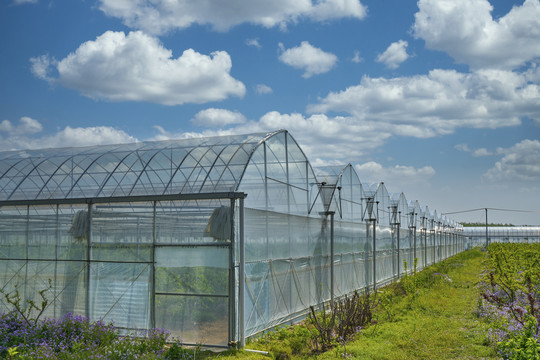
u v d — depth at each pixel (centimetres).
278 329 1728
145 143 1959
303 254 2066
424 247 5072
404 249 4097
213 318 1488
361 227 2927
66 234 1698
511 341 1221
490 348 1440
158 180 1658
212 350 1470
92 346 1257
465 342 1542
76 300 1659
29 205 1747
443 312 2100
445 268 3950
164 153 1750
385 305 2142
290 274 1922
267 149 1766
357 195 2877
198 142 1803
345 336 1602
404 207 4144
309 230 2150
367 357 1354
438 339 1570
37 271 1728
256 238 1650
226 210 1505
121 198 1606
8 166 1934
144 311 1566
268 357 1363
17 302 1580
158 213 1578
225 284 1484
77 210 1692
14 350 1002
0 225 1800
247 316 1566
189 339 1505
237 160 1622
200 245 1519
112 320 1597
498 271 2211
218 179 1580
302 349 1485
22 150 2161
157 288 1557
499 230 10494
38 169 1872
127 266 1600
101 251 1641
